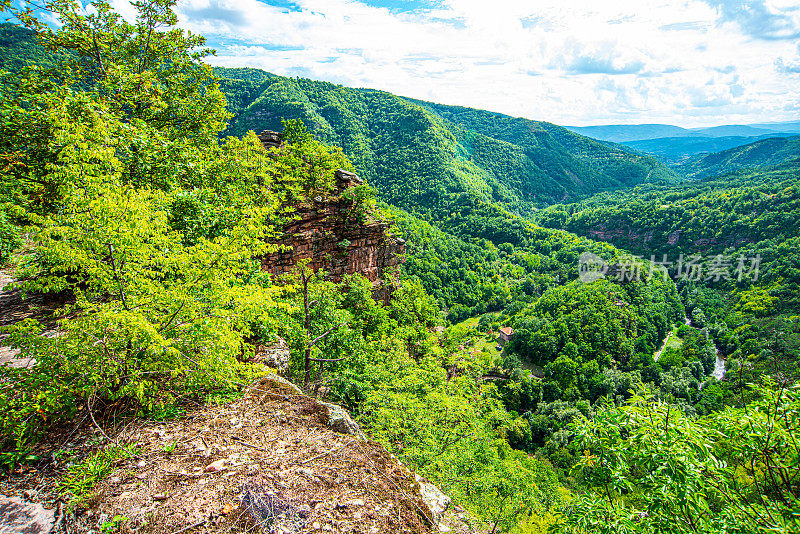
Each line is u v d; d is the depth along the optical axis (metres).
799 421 4.84
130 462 4.93
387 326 24.86
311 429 6.30
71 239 5.68
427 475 11.77
